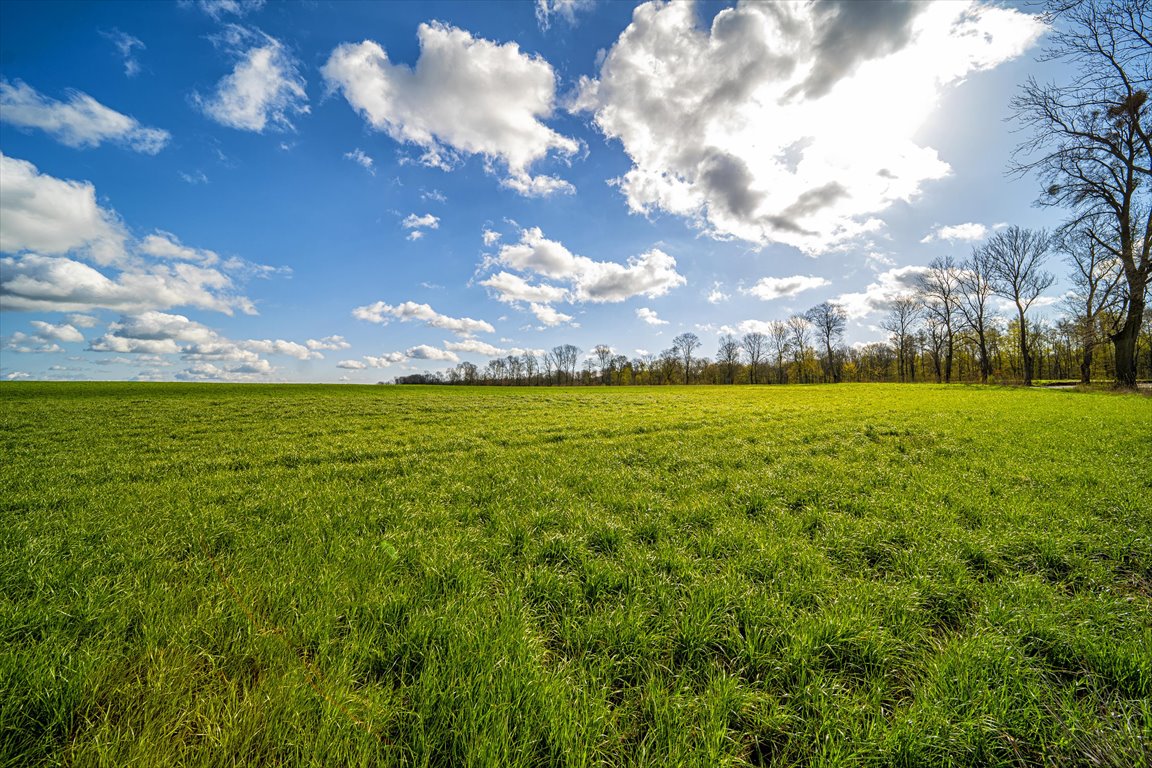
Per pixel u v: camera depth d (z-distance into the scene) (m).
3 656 3.16
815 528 6.38
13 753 2.54
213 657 3.22
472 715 2.73
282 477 9.84
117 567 4.89
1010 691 3.07
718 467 10.73
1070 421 16.72
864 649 3.48
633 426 18.73
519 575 4.83
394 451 13.14
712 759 2.56
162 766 2.41
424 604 4.10
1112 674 3.23
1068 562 5.03
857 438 14.49
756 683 3.24
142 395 39.22
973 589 4.46
